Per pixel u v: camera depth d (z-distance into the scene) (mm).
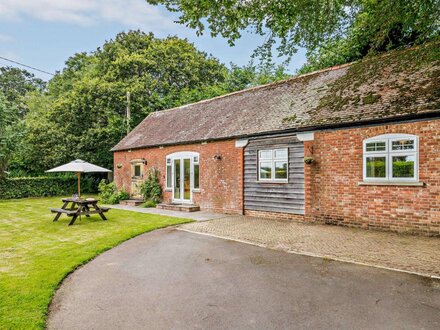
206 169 14391
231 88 31609
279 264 6152
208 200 14312
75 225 10828
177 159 16047
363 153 9375
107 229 10023
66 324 3922
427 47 8750
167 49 33500
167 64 32406
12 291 4898
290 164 11250
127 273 5840
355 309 4152
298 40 7965
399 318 3879
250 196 12609
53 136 24656
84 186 25734
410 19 7504
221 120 14781
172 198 16391
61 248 7617
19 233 9547
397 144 8742
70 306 4457
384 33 8242
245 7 6590
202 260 6562
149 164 17891
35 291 4898
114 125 25625
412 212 8469
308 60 18109
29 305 4406
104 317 4109
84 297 4770
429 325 3697
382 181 9000
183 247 7648
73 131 25406
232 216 12523
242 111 14422
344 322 3826
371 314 4004
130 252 7297
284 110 12281
